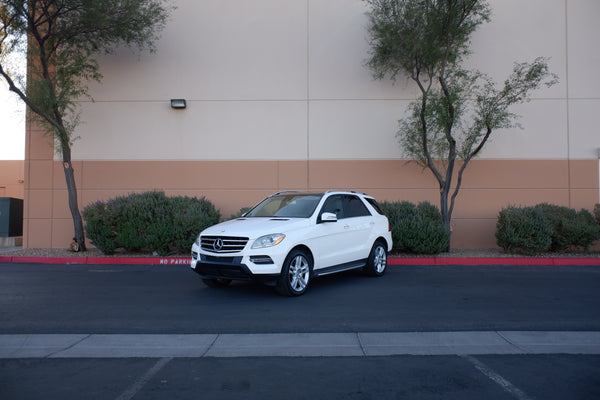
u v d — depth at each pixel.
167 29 14.50
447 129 12.20
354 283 8.98
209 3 14.55
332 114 14.30
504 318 6.28
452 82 12.16
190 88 14.42
